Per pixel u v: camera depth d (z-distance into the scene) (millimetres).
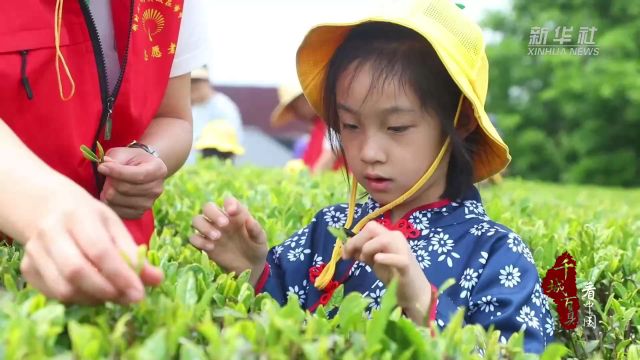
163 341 1361
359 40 2375
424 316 1784
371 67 2289
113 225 1549
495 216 3467
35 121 2264
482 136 2480
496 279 2240
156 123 2707
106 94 2373
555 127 22000
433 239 2361
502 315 2154
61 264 1464
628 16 19359
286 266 2578
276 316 1496
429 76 2295
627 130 20734
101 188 2436
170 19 2537
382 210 2365
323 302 2426
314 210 3402
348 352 1425
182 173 4523
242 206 2316
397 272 1931
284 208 3453
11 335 1323
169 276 1864
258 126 22328
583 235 3121
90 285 1471
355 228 2400
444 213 2404
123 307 1548
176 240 2764
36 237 1516
